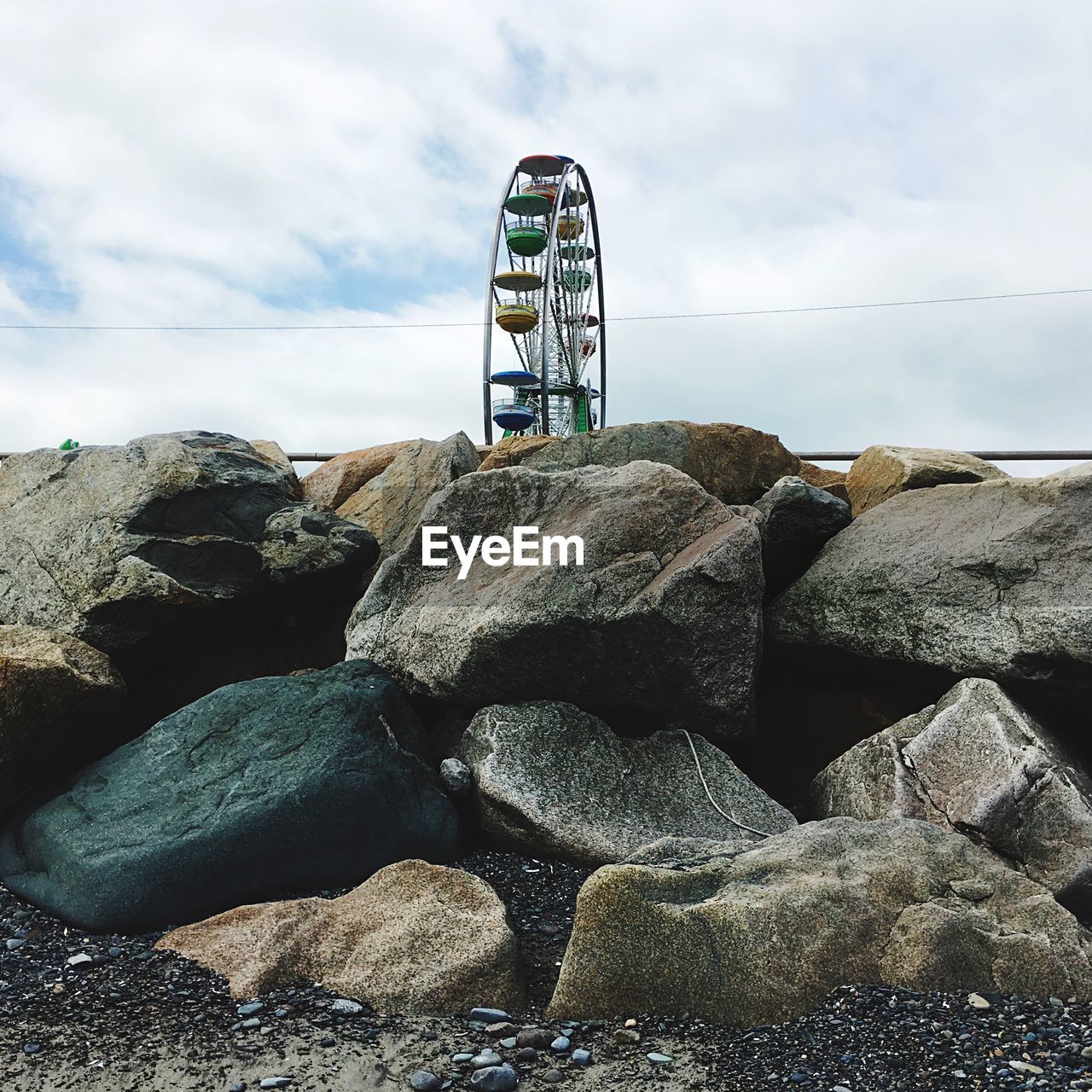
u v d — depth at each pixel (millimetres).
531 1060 3736
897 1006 3850
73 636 6742
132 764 5703
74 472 7793
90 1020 4000
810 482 8633
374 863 5297
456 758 5988
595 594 5930
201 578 7215
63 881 5059
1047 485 6082
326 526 7578
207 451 7875
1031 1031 3703
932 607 5949
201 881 4961
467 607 6402
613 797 5684
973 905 4293
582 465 8352
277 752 5535
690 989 4012
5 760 5727
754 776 6621
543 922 4875
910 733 5590
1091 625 5355
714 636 5793
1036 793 4934
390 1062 3703
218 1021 3982
